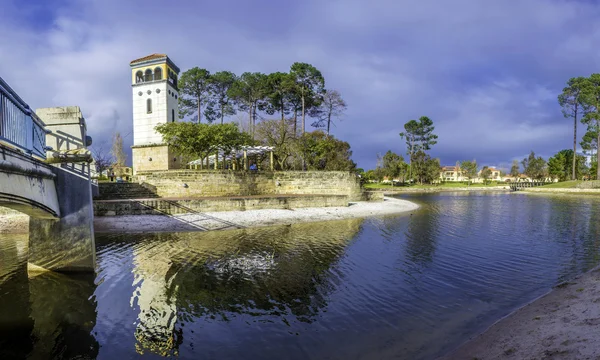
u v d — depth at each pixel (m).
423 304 8.32
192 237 17.72
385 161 99.94
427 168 100.81
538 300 8.19
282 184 35.28
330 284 9.98
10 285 9.95
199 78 52.69
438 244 16.11
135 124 39.06
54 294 9.20
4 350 6.33
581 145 79.12
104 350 6.28
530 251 14.44
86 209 11.14
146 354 6.11
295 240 17.08
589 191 65.44
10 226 18.86
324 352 6.05
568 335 5.55
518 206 39.31
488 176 126.69
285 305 8.36
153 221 21.27
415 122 96.62
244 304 8.46
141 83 38.88
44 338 6.78
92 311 8.09
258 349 6.20
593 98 67.50
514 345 5.61
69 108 11.05
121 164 55.16
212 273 11.12
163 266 11.95
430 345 6.18
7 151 7.15
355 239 17.44
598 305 6.96
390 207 35.31
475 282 10.07
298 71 51.44
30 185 8.80
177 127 30.52
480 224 23.47
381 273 11.12
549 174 104.69
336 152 57.44
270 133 45.22
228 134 31.52
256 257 13.34
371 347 6.18
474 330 6.74
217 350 6.19
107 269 11.54
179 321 7.49
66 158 10.68
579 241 16.80
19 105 7.69
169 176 28.19
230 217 23.78
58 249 11.11
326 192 37.00
